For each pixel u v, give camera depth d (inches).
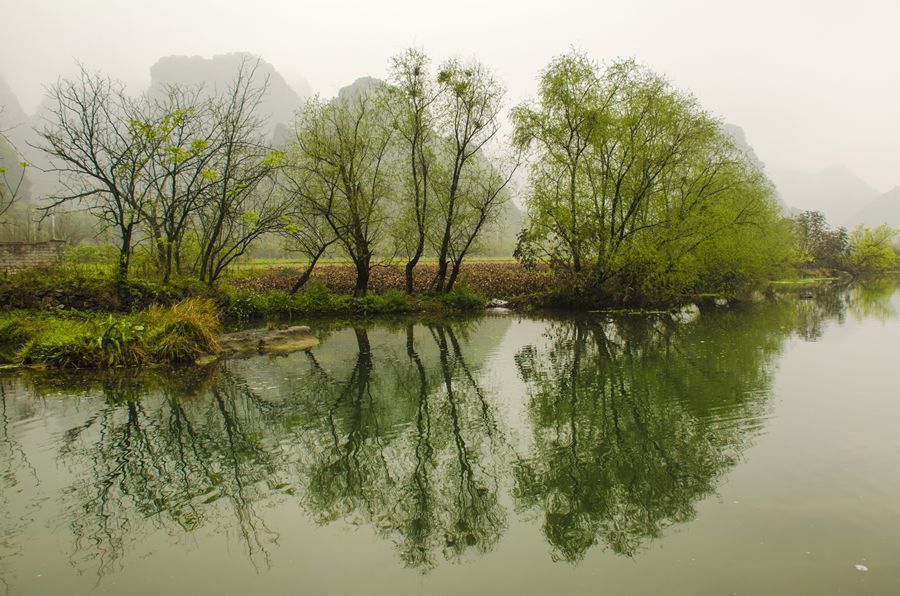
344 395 450.6
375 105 1027.9
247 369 541.6
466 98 1037.8
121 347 549.3
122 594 186.4
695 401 418.9
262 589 190.2
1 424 370.3
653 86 984.3
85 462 305.7
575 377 508.7
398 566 207.0
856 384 460.1
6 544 220.1
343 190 1015.6
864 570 191.6
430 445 340.8
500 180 1083.9
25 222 1684.3
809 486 260.8
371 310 1001.5
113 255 861.8
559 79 990.4
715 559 203.3
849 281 2405.3
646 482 280.1
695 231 1030.4
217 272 888.3
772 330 808.9
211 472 296.2
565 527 237.5
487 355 620.1
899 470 275.9
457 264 1141.1
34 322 612.4
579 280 1066.1
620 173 1005.2
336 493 273.0
